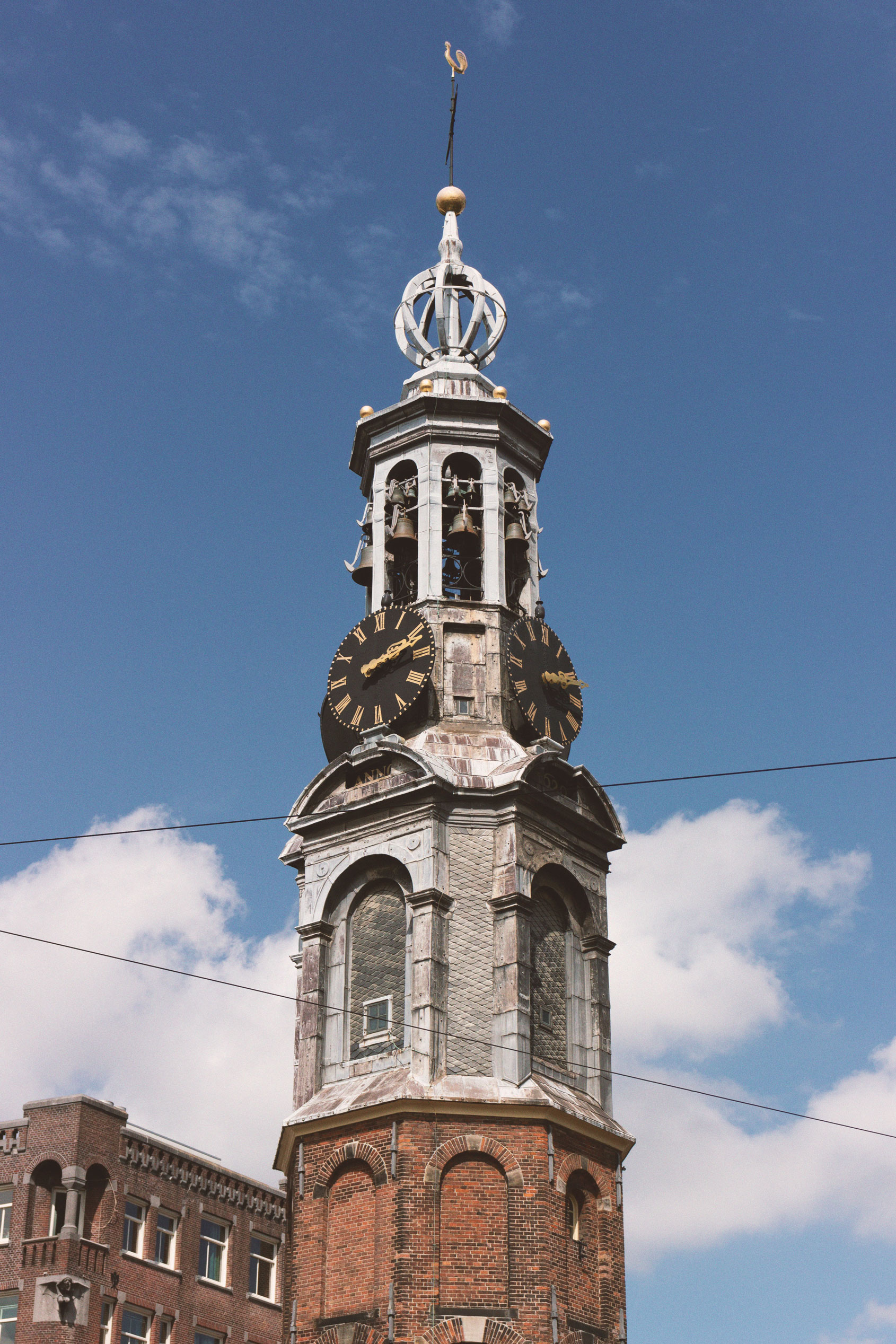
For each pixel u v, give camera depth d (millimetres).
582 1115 47375
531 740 52594
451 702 52219
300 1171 47219
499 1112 46156
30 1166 59875
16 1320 58000
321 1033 49469
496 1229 45094
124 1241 60906
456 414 55656
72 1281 58062
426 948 47938
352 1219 46125
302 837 52312
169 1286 62125
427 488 54594
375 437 56625
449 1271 44531
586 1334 45250
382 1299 44250
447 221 60969
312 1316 45406
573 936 51094
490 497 54781
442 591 53562
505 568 54656
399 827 50031
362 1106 46406
